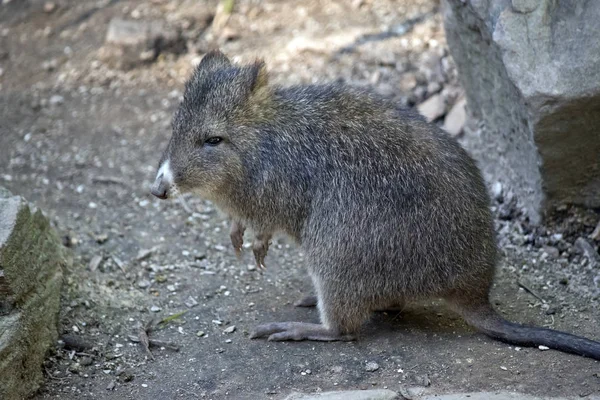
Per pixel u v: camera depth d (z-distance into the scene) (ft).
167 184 28.07
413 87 42.93
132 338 28.35
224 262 33.88
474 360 26.03
